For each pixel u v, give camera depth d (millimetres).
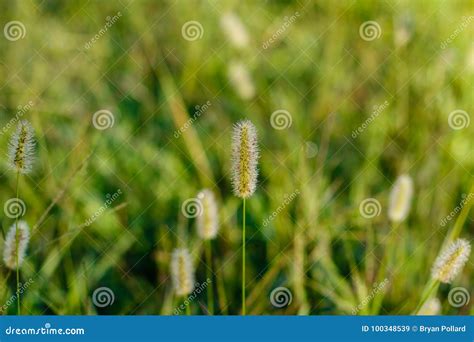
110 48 2348
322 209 2102
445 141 2236
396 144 2248
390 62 2369
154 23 2389
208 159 2178
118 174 2131
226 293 1992
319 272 2004
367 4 2430
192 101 2275
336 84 2340
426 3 2430
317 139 2230
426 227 2088
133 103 2262
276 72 2350
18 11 2332
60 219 2012
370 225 2061
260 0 2455
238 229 2053
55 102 2248
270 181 2127
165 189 2117
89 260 2006
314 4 2445
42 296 1924
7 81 2248
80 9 2371
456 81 2342
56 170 2088
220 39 2371
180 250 1821
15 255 1746
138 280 2010
